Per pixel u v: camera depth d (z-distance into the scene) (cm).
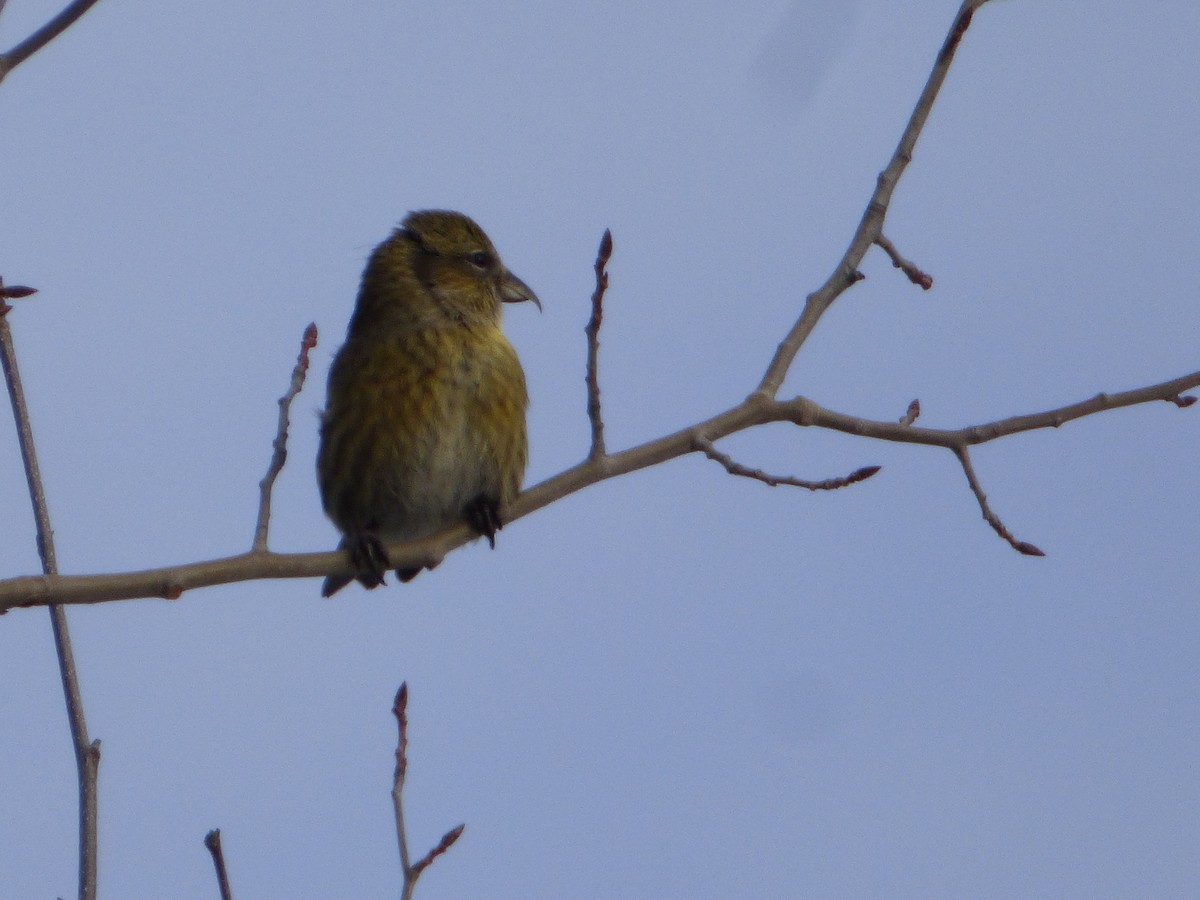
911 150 984
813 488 934
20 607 784
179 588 820
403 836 785
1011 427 970
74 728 834
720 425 946
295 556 862
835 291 979
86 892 791
